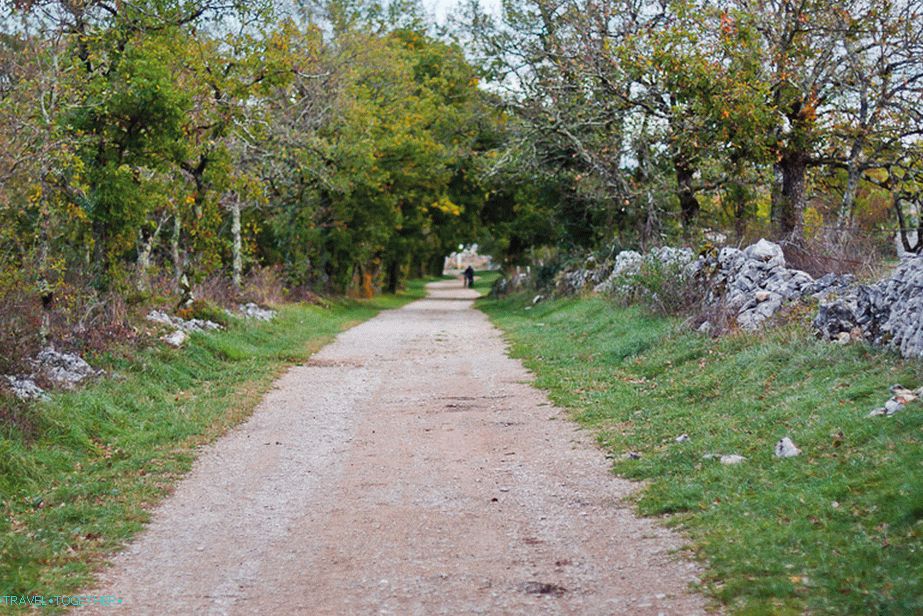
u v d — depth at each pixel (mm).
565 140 29359
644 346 16953
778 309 14844
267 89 22031
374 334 26734
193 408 13914
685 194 26000
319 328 27109
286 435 12469
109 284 16922
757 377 12164
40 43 14633
